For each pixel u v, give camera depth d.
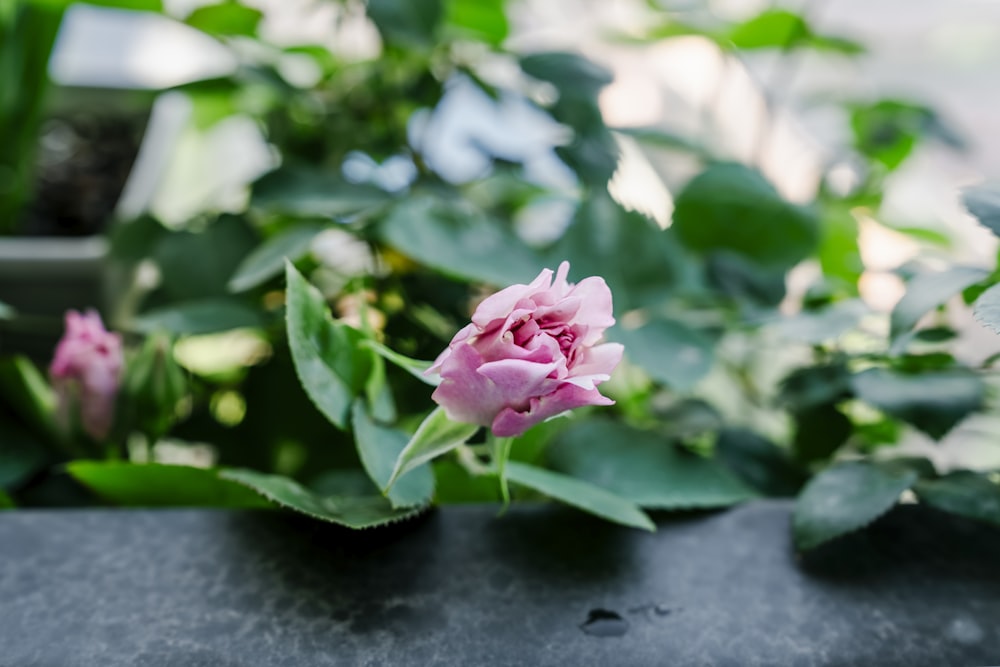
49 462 0.58
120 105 0.97
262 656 0.46
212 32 0.68
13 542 0.50
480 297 0.65
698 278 0.64
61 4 0.69
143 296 0.65
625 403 0.64
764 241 0.65
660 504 0.52
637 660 0.47
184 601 0.48
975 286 0.52
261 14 0.67
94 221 0.80
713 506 0.53
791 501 0.53
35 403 0.57
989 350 0.60
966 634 0.48
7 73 0.69
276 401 0.61
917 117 0.73
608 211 0.61
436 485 0.53
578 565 0.50
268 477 0.50
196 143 0.94
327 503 0.49
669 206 0.66
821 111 0.79
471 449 0.52
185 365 0.65
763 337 0.64
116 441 0.57
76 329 0.56
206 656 0.46
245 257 0.65
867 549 0.51
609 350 0.45
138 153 0.92
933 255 0.59
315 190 0.61
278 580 0.49
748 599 0.49
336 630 0.47
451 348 0.44
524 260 0.59
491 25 0.69
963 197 0.51
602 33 0.77
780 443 0.63
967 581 0.50
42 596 0.48
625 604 0.49
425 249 0.57
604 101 0.80
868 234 0.76
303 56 0.72
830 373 0.57
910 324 0.50
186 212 0.86
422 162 0.66
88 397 0.56
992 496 0.51
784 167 0.78
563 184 0.68
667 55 0.87
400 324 0.61
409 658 0.46
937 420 0.52
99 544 0.50
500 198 0.74
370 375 0.50
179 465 0.51
